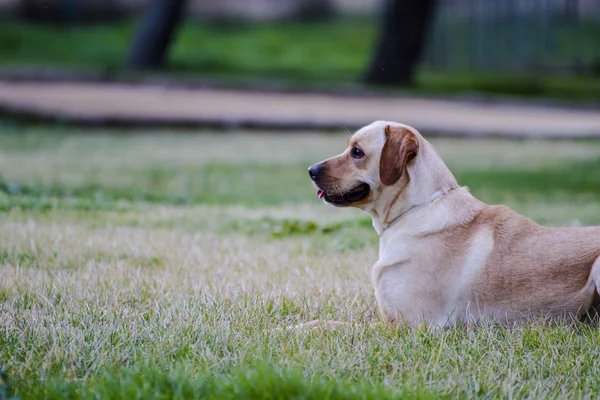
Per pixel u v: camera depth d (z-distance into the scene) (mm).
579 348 5730
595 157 19781
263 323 6379
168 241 9438
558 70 40562
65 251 8656
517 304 6098
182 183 15500
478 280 6133
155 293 7199
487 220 6344
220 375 5078
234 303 6852
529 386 5141
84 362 5332
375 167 6469
